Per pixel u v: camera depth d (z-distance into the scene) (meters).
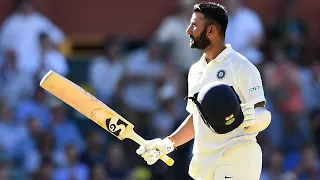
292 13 49.34
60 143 40.88
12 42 44.22
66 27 49.16
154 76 43.53
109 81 43.88
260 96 20.91
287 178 40.97
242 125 20.48
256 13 49.84
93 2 49.34
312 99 45.91
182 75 43.91
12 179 39.47
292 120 43.81
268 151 41.50
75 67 46.44
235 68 21.20
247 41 44.62
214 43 21.62
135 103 42.88
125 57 44.84
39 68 43.41
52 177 39.62
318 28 50.16
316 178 42.09
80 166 40.31
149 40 48.72
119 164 40.84
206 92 19.92
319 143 45.25
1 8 47.91
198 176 21.88
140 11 49.50
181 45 44.53
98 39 49.31
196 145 21.81
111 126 21.61
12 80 43.09
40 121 41.03
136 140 21.73
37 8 47.59
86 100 21.47
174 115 41.97
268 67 44.84
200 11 21.59
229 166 21.17
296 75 44.84
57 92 21.34
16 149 40.22
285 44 47.66
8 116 40.81
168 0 49.41
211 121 19.95
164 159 22.02
